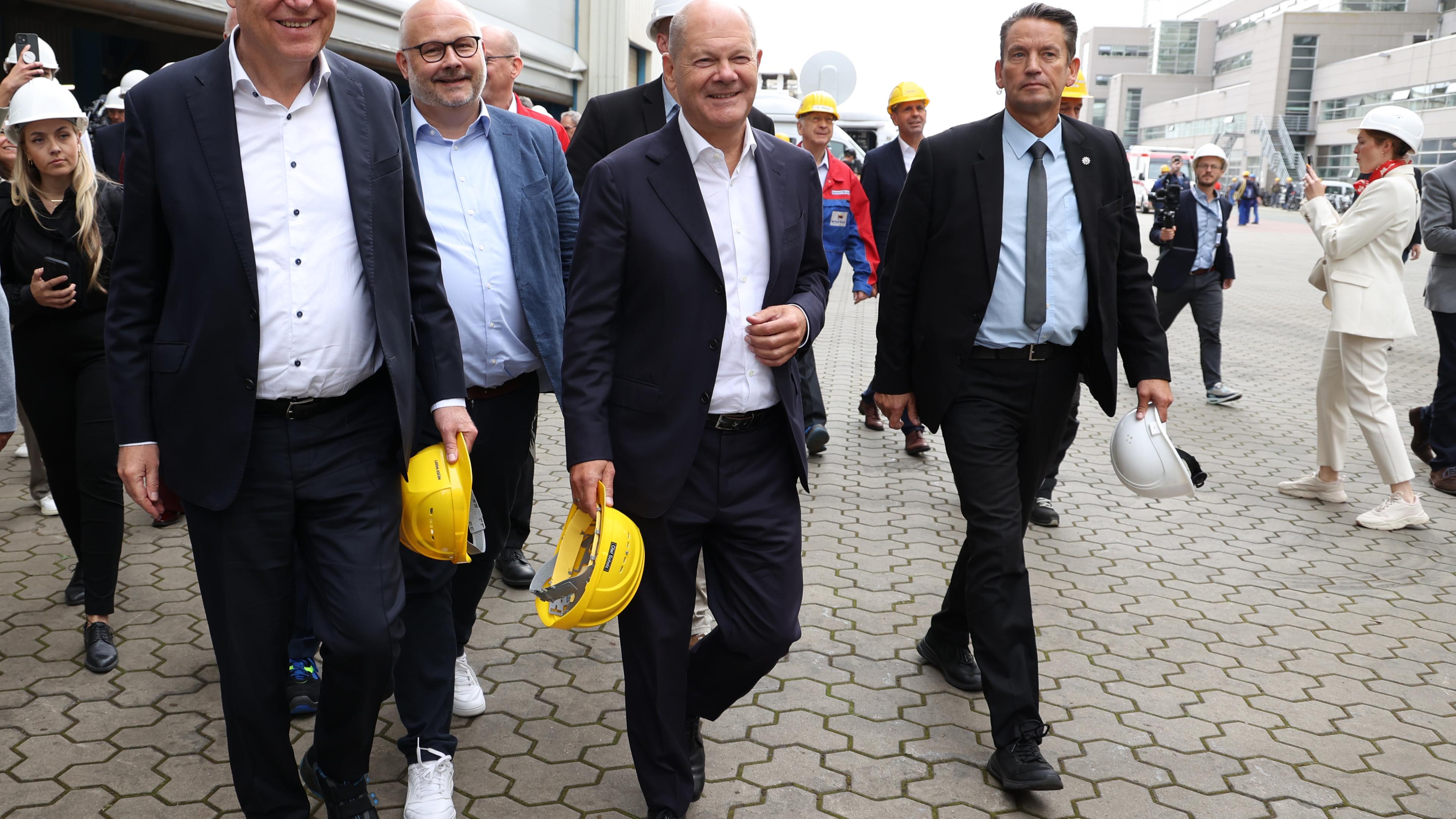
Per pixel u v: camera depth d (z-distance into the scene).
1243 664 3.80
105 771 2.93
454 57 2.91
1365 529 5.39
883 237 6.98
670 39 2.48
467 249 3.02
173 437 2.25
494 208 3.08
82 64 9.29
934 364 3.18
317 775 2.52
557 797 2.87
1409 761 3.17
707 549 2.77
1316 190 5.61
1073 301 3.12
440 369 2.48
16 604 4.01
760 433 2.65
